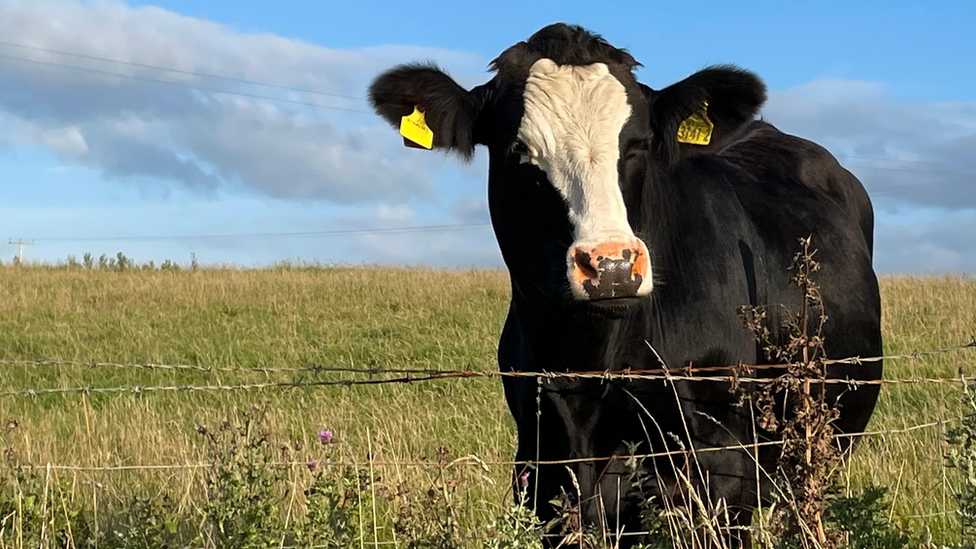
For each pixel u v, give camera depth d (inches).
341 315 749.3
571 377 173.6
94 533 182.5
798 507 154.3
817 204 238.8
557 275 161.6
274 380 501.0
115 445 308.2
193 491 219.6
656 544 154.1
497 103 177.9
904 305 629.0
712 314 187.5
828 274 225.9
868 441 250.5
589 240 153.6
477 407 364.5
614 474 181.3
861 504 149.0
